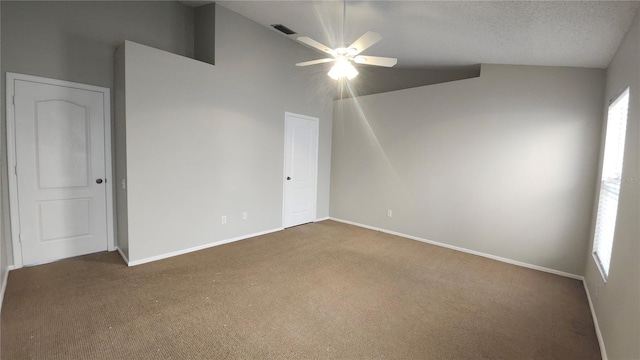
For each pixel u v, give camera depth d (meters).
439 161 4.28
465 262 3.69
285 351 1.96
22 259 3.06
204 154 3.78
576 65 3.16
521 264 3.65
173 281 2.92
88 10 3.24
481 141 3.88
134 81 3.10
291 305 2.54
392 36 3.31
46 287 2.68
